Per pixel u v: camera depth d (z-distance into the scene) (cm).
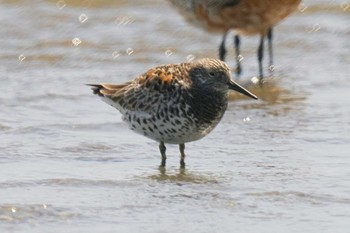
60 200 1223
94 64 2041
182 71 1380
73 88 1844
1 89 1823
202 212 1191
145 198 1241
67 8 2372
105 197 1242
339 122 1630
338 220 1165
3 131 1552
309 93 1847
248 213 1188
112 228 1133
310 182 1306
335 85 1905
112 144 1498
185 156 1448
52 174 1339
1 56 2062
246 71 2055
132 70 2006
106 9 2397
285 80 1956
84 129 1584
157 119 1379
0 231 1117
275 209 1202
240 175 1345
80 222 1150
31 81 1894
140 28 2286
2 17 2294
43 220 1155
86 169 1372
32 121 1619
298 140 1527
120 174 1351
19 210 1179
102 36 2220
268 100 1806
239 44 2102
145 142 1518
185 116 1362
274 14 2019
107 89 1448
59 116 1656
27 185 1282
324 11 2423
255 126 1617
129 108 1409
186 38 2238
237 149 1481
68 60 2058
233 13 2025
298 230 1133
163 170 1374
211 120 1383
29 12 2325
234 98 1820
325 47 2186
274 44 2212
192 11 2078
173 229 1133
